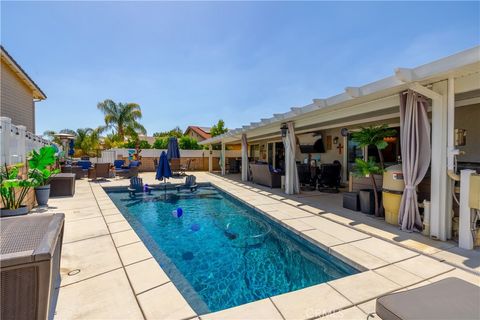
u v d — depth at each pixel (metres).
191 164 19.58
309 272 3.73
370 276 2.96
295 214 5.86
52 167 9.34
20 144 5.91
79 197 7.60
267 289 3.29
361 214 5.77
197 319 2.21
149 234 5.32
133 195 9.36
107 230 4.53
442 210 4.05
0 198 4.74
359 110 6.00
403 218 4.58
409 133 4.46
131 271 3.01
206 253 4.39
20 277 1.62
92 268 3.08
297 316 2.26
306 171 10.43
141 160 17.78
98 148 21.55
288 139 8.62
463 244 3.70
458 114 6.44
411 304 1.77
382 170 5.12
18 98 9.87
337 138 10.95
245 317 2.25
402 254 3.55
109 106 20.72
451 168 3.94
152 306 2.36
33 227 2.24
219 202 8.44
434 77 3.82
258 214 6.45
